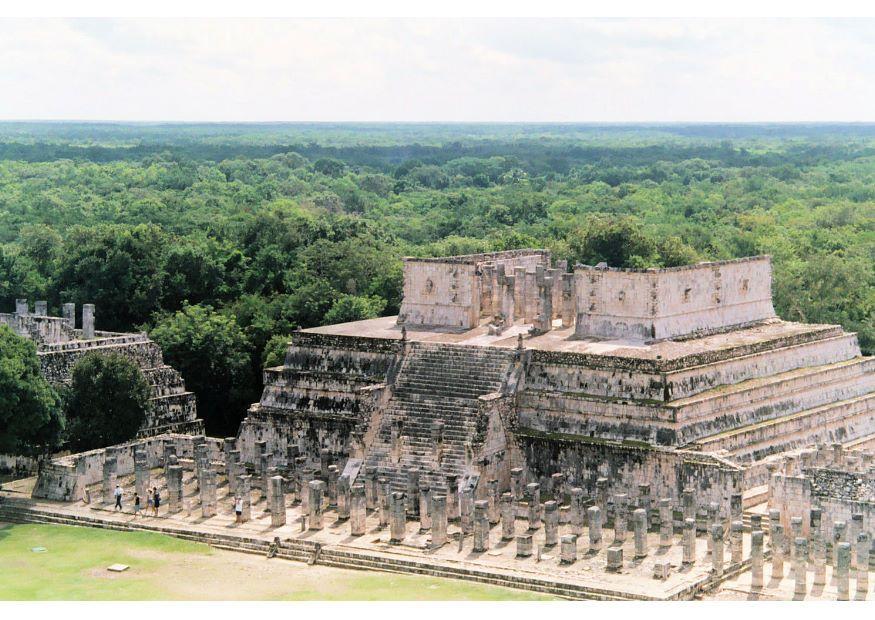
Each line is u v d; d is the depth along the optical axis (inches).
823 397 3885.3
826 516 3016.7
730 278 4042.8
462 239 7544.3
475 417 3486.7
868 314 6033.5
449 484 3309.5
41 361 4010.8
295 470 3673.7
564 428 3474.4
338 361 3863.2
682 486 3223.4
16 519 3533.5
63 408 3924.7
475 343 3725.4
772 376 3762.3
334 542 3193.9
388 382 3678.6
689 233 7805.1
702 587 2847.0
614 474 3329.2
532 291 4055.1
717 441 3380.9
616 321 3772.1
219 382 4709.6
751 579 2886.3
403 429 3540.8
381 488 3329.2
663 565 2859.3
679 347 3627.0
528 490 3282.5
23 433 3597.4
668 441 3307.1
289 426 3841.0
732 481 3139.8
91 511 3535.9
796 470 3122.5
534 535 3211.1
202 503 3474.4
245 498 3400.6
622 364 3430.1
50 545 3270.2
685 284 3841.0
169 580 2977.4
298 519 3412.9
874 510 2945.4
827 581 2878.9
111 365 3956.7
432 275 4074.8
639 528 2997.0
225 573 3036.4
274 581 2970.0
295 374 3917.3
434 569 2997.0
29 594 2859.3
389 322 4205.2
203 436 4023.1
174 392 4352.9
